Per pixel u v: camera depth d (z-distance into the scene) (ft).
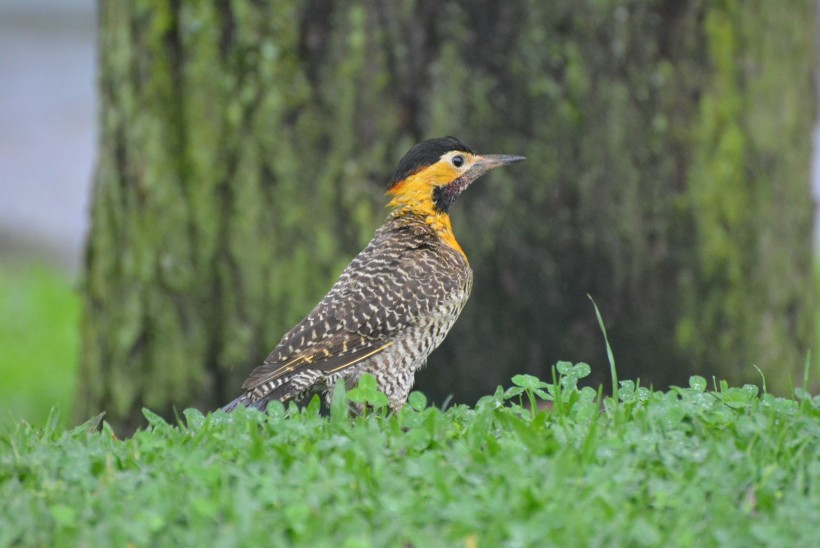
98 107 47.91
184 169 45.27
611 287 46.42
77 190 106.11
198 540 24.20
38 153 113.19
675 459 27.71
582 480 26.48
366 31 44.52
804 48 49.80
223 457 28.60
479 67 45.06
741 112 47.67
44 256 94.17
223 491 25.85
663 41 46.24
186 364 46.01
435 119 44.96
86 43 148.87
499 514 24.77
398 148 45.03
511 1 44.78
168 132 45.19
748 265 48.24
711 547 24.11
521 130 45.37
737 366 48.32
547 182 45.60
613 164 46.01
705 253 47.34
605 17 45.34
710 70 46.93
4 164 110.32
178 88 45.01
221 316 45.68
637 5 45.62
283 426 30.40
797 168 49.80
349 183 44.88
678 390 32.14
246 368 45.60
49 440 30.96
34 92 128.88
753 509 25.91
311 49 44.52
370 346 35.65
